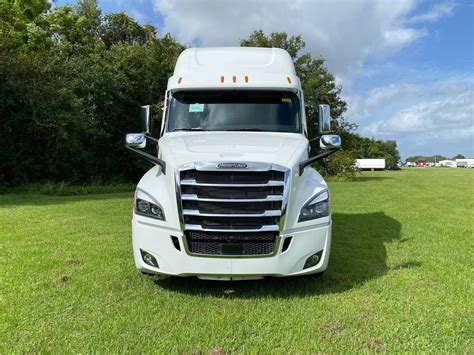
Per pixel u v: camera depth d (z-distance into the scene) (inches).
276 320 155.3
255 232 171.2
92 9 1330.0
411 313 161.8
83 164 872.3
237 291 186.4
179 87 234.7
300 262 175.9
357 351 132.5
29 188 725.9
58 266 225.6
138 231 183.0
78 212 434.9
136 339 139.9
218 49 259.0
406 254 256.7
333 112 1331.2
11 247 269.6
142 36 1400.1
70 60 936.9
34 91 729.6
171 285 194.1
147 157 195.0
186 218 172.1
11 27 866.1
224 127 227.3
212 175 171.2
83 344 136.3
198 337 141.7
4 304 169.5
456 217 417.7
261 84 232.5
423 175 1715.1
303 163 187.8
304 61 1317.7
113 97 932.0
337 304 170.7
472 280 203.8
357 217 413.7
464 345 136.9
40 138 758.5
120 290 187.8
